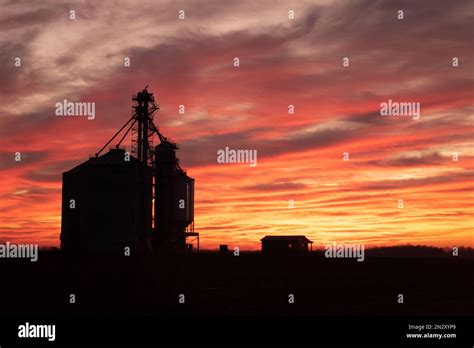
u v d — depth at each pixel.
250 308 53.62
